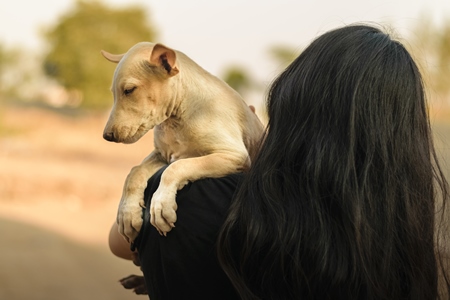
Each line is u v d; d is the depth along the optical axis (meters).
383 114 1.35
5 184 10.73
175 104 1.69
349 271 1.31
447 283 1.44
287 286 1.33
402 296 1.35
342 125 1.35
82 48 18.62
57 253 7.27
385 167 1.34
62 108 18.48
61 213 9.43
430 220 1.39
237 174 1.52
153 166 1.71
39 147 14.57
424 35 12.78
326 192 1.33
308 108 1.38
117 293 6.06
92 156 14.18
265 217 1.34
